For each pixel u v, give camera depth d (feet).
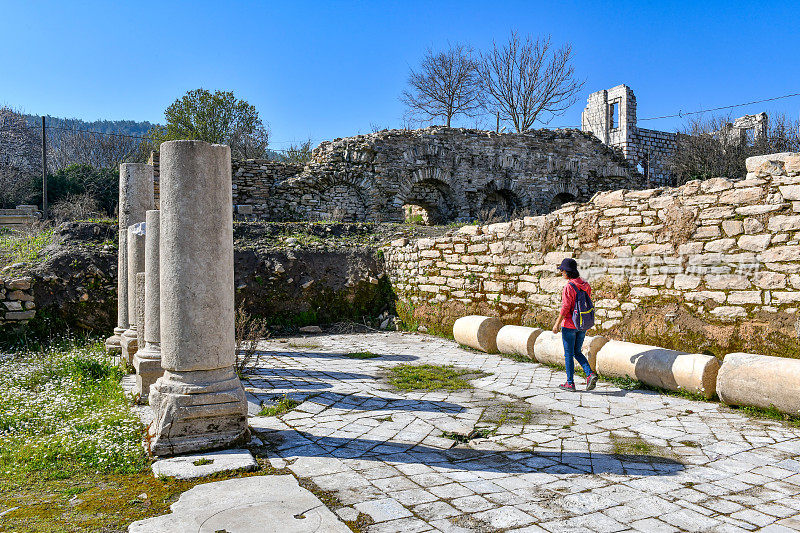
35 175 98.53
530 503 11.19
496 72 112.98
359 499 11.37
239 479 12.30
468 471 13.12
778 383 17.03
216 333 14.62
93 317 34.81
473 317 32.42
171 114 108.47
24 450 14.02
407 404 19.85
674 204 24.29
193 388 14.26
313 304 42.29
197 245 14.37
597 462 13.73
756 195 21.25
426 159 80.23
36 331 32.96
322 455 14.25
